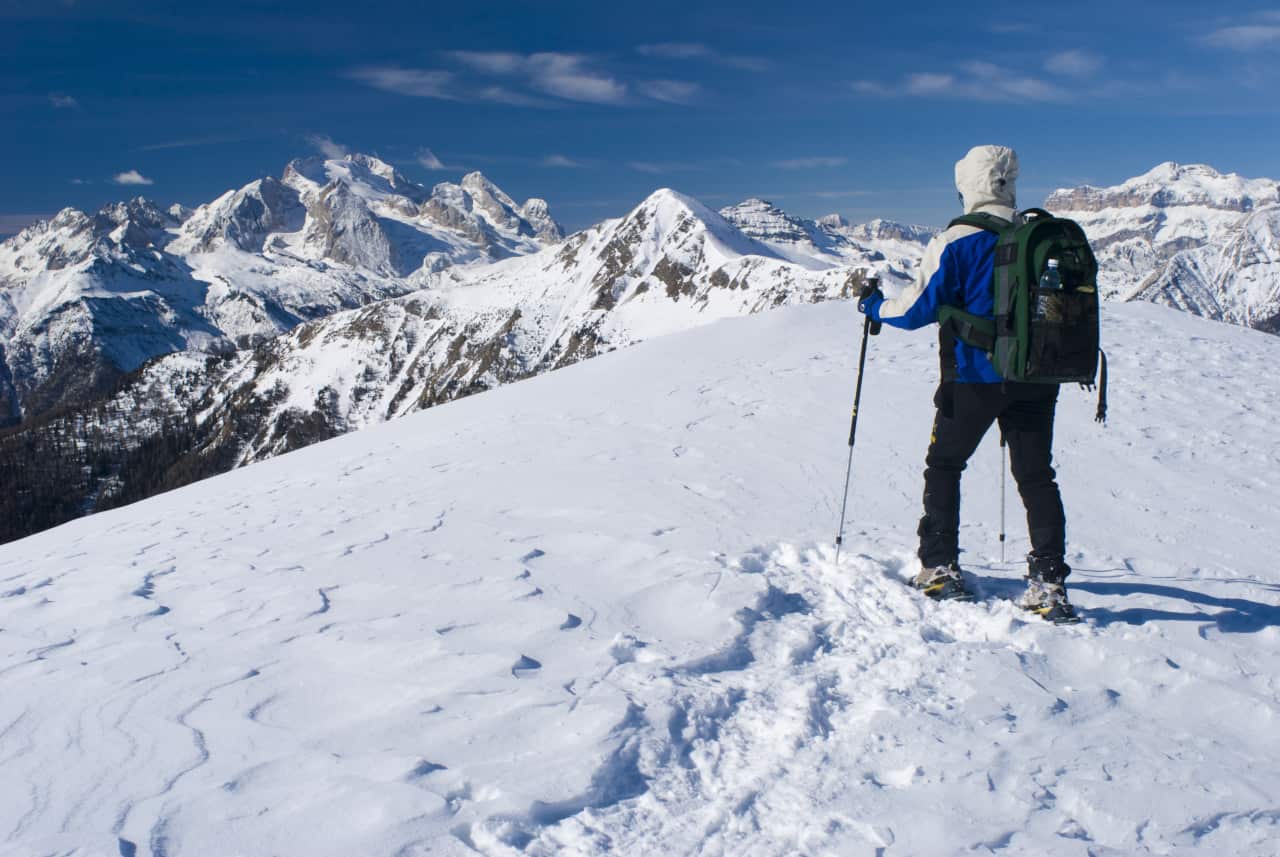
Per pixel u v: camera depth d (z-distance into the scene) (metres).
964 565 4.99
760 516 5.92
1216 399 9.80
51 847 2.39
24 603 4.96
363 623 4.16
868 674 3.59
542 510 6.31
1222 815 2.51
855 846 2.38
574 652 3.70
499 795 2.56
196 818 2.52
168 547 6.32
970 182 4.18
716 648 3.74
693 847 2.42
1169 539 5.64
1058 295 3.73
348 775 2.71
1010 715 3.14
